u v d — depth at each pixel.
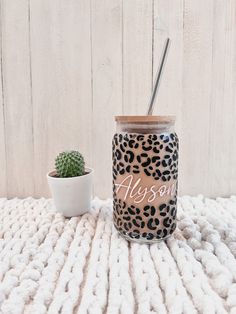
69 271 0.36
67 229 0.48
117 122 0.44
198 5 0.63
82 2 0.63
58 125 0.66
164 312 0.28
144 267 0.36
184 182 0.69
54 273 0.35
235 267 0.36
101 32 0.64
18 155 0.68
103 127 0.67
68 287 0.32
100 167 0.68
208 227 0.47
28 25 0.63
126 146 0.42
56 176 0.55
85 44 0.64
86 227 0.49
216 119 0.67
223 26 0.64
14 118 0.66
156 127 0.41
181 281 0.33
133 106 0.66
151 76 0.65
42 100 0.66
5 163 0.68
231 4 0.64
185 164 0.68
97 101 0.66
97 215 0.55
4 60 0.64
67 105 0.66
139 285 0.32
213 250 0.41
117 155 0.44
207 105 0.67
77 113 0.66
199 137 0.67
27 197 0.69
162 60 0.45
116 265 0.36
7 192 0.69
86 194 0.55
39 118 0.66
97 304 0.29
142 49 0.64
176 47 0.64
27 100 0.66
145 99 0.65
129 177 0.42
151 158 0.41
